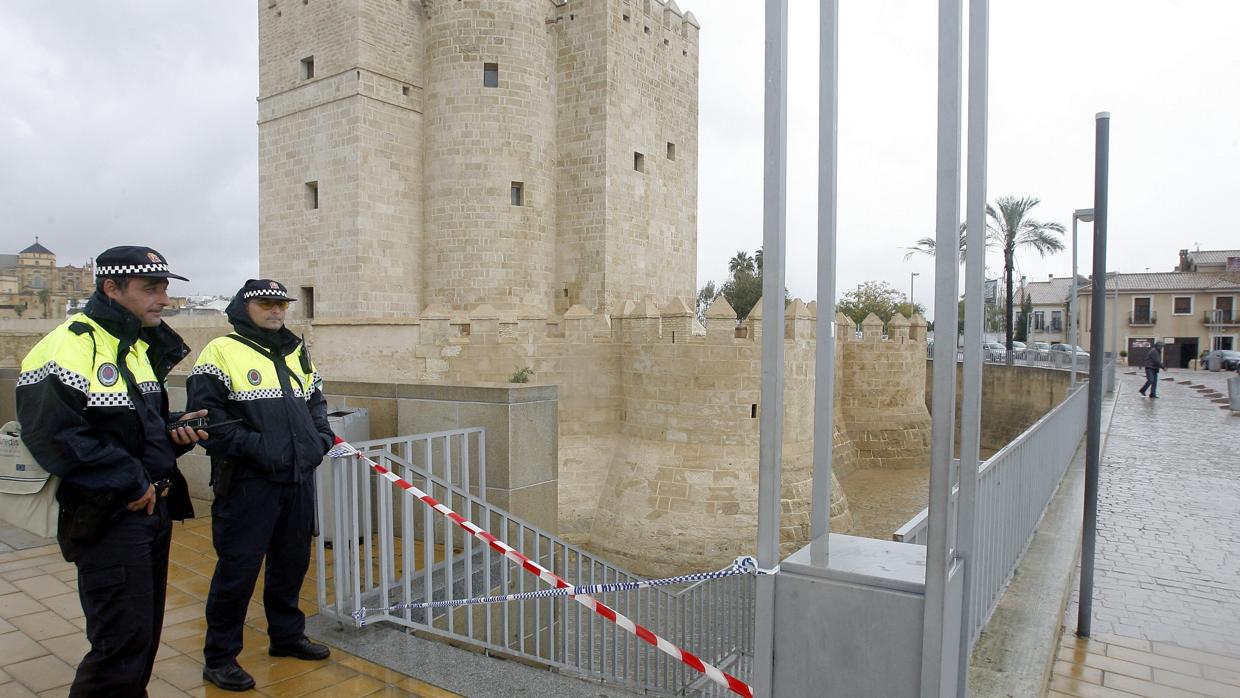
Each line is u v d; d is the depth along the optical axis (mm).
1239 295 61594
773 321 2600
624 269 28844
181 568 5945
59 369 3102
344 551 5020
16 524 3287
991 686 4070
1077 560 7070
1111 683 4609
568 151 28516
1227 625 5559
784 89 2561
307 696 4020
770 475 2662
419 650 4625
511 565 6285
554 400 6816
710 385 18844
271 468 4066
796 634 2680
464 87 26406
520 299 27016
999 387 33594
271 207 28438
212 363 4102
